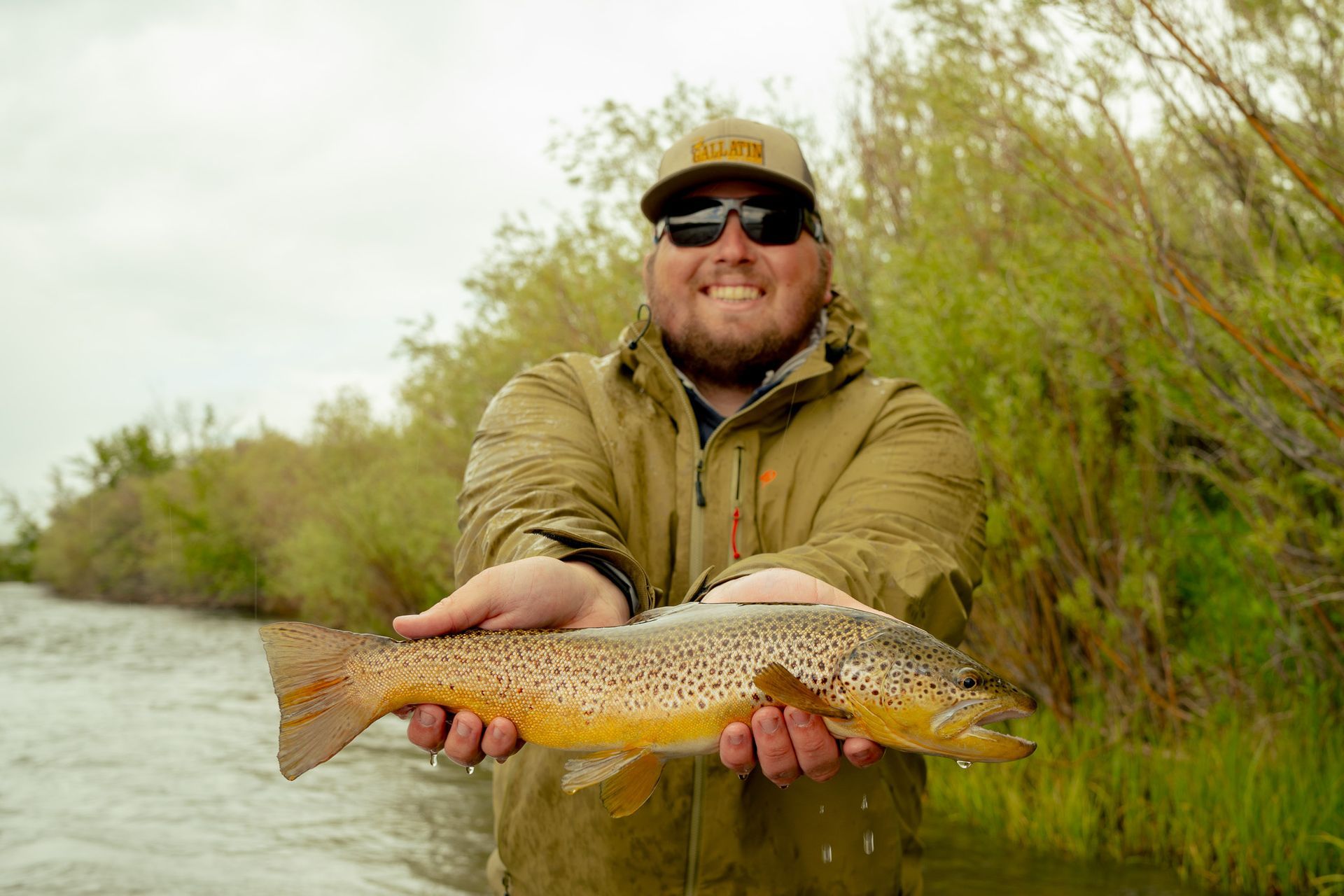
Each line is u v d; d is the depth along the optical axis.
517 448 2.79
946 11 5.80
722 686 2.21
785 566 2.38
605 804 2.24
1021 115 5.59
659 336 3.01
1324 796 4.91
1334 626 5.73
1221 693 6.07
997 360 6.01
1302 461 4.73
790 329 3.02
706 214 2.99
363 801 6.99
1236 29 5.12
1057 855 5.35
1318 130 5.03
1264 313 4.77
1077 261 5.57
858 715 2.17
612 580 2.51
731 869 2.62
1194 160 5.93
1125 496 6.14
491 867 3.14
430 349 10.52
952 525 2.72
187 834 6.25
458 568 2.73
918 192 7.30
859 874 2.67
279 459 23.89
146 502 28.30
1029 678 6.40
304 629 2.31
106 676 12.45
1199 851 5.11
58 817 6.58
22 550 38.88
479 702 2.30
